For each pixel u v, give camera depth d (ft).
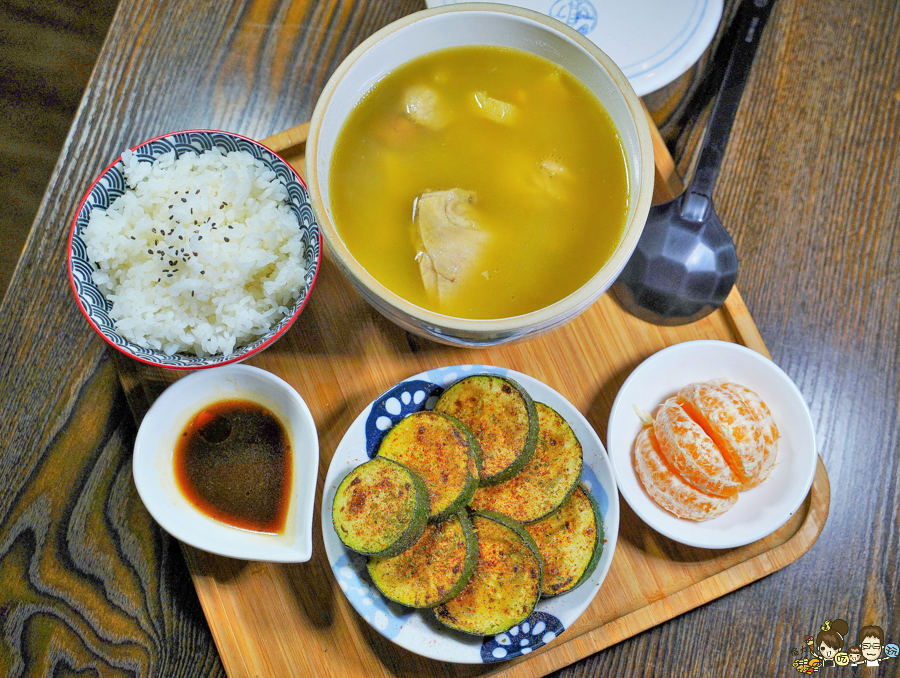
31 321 1.24
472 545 1.05
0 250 1.71
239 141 1.14
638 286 1.21
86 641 1.20
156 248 1.14
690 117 1.35
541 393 1.14
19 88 1.74
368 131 0.98
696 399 1.15
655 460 1.16
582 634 1.13
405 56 0.95
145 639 1.21
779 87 1.35
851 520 1.27
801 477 1.14
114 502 1.22
